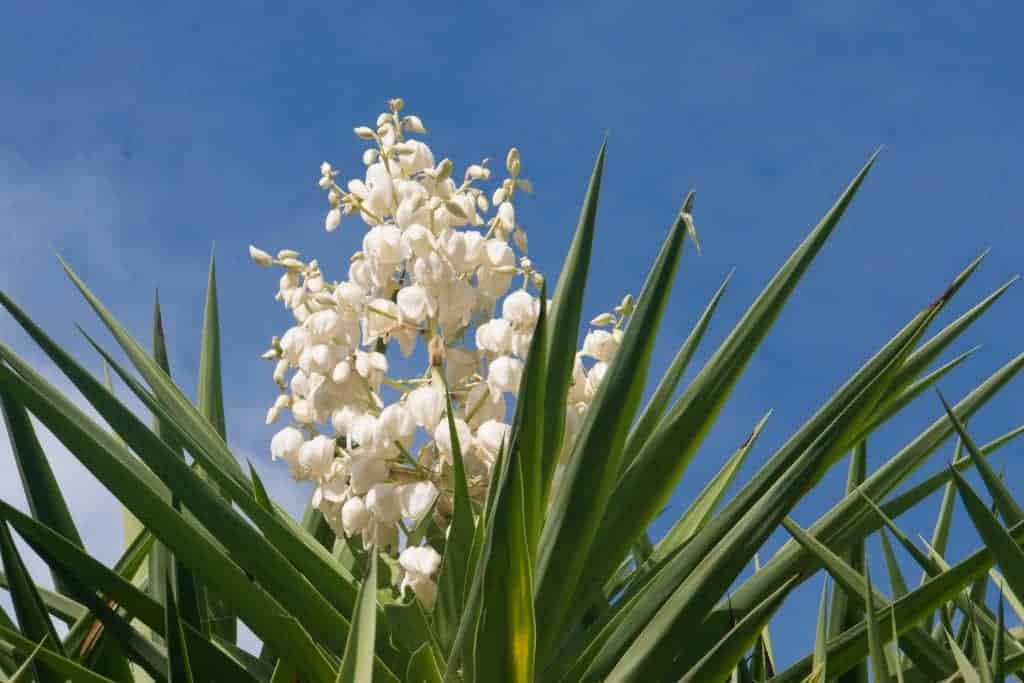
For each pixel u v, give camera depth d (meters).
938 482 3.72
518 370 3.62
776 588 3.58
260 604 3.46
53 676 3.60
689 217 3.40
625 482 3.55
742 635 3.42
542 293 3.25
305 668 3.49
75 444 3.44
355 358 3.68
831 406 3.48
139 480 3.44
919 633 3.62
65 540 3.54
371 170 3.76
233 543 3.50
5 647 3.64
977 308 3.60
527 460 3.34
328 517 3.70
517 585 3.22
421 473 3.64
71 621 3.86
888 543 3.83
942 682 3.60
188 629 3.56
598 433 3.43
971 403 3.68
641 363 3.43
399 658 3.51
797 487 3.42
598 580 3.56
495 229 3.74
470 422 3.64
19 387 3.42
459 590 3.50
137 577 4.17
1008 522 3.41
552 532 3.46
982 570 3.47
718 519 3.50
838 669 3.61
